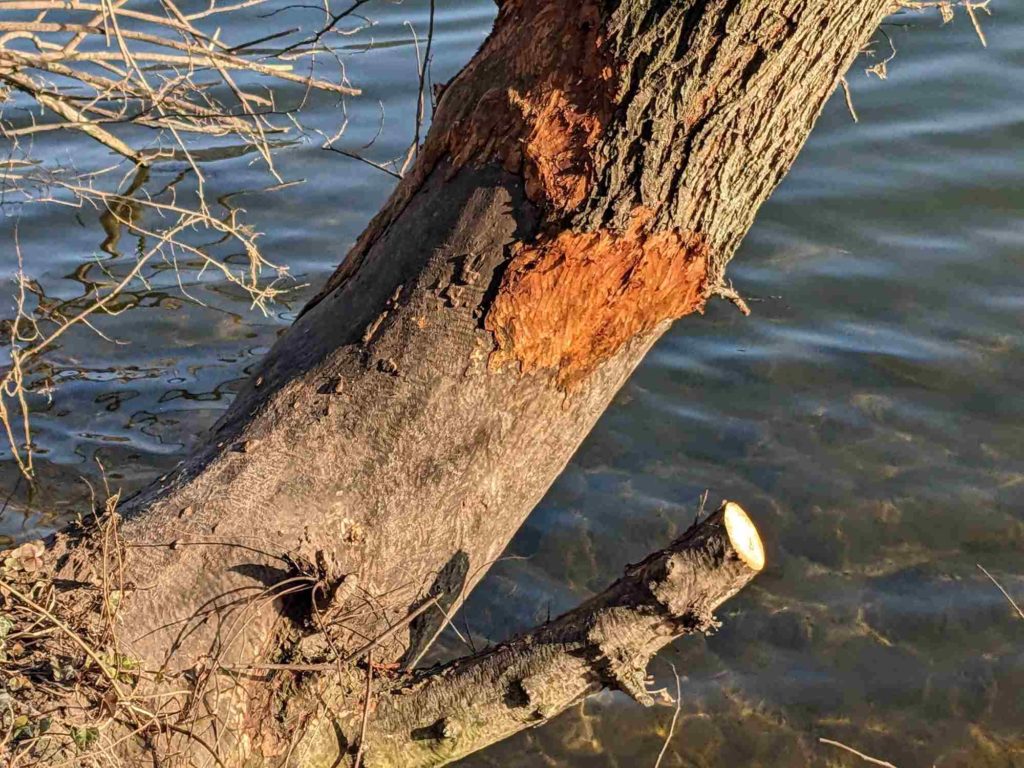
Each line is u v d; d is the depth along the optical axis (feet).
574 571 14.08
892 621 13.17
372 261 8.22
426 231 7.98
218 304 19.25
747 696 12.48
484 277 7.72
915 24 25.81
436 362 7.73
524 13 7.98
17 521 14.56
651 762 11.87
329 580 7.38
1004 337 17.33
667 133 7.33
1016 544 13.98
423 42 26.16
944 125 22.41
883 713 12.21
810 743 11.97
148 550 7.33
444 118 8.22
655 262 7.73
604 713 12.35
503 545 8.77
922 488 14.79
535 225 7.63
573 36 7.54
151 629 7.11
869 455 15.40
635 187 7.43
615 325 7.91
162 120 13.83
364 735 7.63
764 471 15.26
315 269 19.98
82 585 7.23
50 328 18.53
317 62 25.32
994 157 21.38
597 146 7.43
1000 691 12.30
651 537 14.43
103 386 17.24
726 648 13.06
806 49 7.26
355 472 7.66
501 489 8.17
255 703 7.45
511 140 7.72
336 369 7.91
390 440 7.72
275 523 7.45
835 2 7.15
